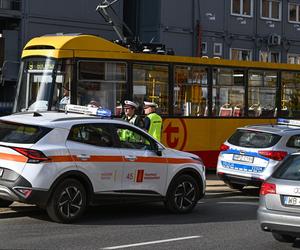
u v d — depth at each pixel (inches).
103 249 351.3
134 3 1244.5
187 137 722.2
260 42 1374.3
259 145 589.3
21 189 399.2
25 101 647.1
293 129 602.9
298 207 355.9
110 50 660.7
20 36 1065.5
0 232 394.6
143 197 462.6
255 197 622.2
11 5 1063.6
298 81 831.7
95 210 503.2
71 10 1123.3
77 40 642.2
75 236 386.3
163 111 703.1
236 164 599.2
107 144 443.2
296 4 1450.5
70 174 416.5
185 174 496.7
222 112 754.8
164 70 703.7
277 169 382.6
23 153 402.9
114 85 662.5
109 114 465.1
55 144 414.0
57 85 629.9
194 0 1251.8
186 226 438.9
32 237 379.6
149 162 465.1
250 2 1357.0
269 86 802.8
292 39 1440.7
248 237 402.9
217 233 414.3
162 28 1200.8
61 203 415.8
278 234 376.5
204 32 1270.9
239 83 772.0
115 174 442.3
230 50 1318.9
